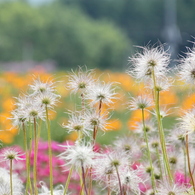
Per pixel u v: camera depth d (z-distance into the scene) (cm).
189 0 12400
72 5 13462
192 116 539
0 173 629
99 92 570
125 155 581
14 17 10000
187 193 547
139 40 12750
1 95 2269
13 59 9744
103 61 10444
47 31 10144
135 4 13288
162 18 13262
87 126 559
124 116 1745
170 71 573
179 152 668
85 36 10331
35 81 595
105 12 13638
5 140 1194
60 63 10200
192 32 12162
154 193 580
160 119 554
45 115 580
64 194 537
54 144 1068
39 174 954
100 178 554
